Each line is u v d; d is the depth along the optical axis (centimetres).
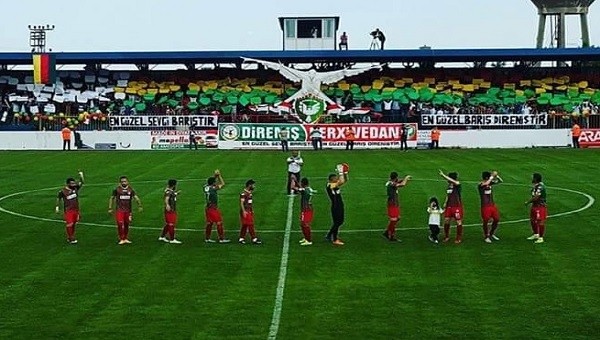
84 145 6294
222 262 2323
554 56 6700
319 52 6725
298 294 1975
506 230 2777
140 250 2495
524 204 3303
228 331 1705
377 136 6228
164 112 6862
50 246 2567
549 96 6919
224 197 3572
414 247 2517
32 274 2195
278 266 2267
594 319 1773
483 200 2577
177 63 7106
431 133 6197
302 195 2569
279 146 6228
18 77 7225
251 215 2584
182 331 1706
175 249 2508
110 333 1698
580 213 3088
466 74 7162
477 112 6525
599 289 2005
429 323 1752
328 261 2328
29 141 6303
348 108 6769
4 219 3069
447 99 6906
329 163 5025
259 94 7025
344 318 1788
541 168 4628
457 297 1944
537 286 2036
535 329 1711
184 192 3725
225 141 6250
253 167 4812
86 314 1828
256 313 1825
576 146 6081
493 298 1933
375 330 1706
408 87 7031
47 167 4872
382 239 2645
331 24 7188
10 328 1734
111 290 2025
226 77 7206
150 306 1884
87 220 3038
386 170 4588
